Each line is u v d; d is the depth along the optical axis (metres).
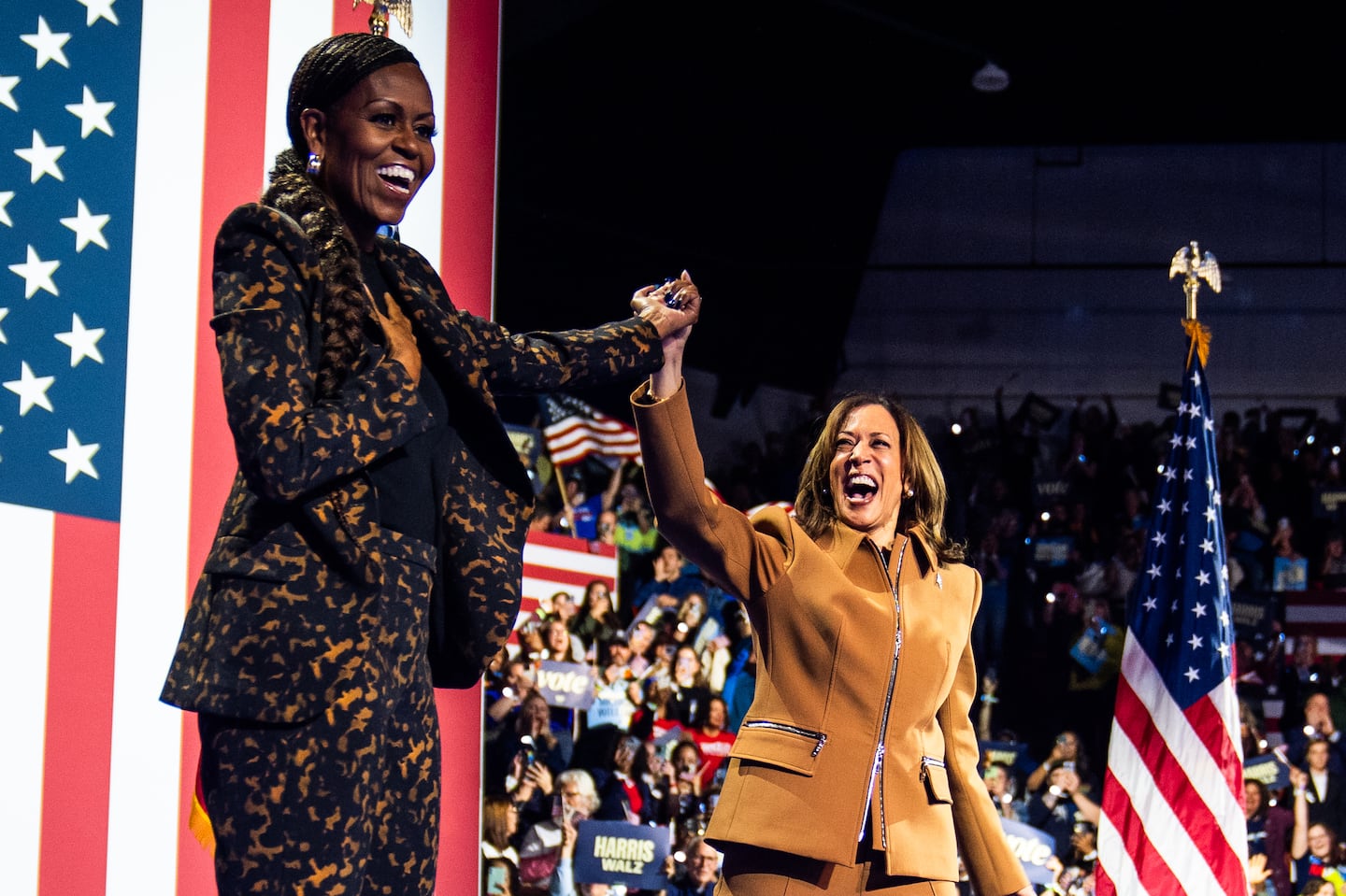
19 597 2.45
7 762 2.41
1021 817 7.58
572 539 7.48
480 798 3.40
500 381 2.03
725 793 2.69
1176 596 5.10
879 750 2.66
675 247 10.98
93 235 2.62
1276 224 11.51
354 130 1.82
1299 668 8.91
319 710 1.62
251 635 1.61
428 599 1.79
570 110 10.10
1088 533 9.47
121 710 2.57
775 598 2.73
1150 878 4.85
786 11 9.98
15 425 2.48
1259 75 10.98
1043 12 10.27
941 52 10.70
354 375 1.69
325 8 3.08
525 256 10.21
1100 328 11.55
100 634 2.56
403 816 1.78
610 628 7.44
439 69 3.39
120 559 2.60
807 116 11.04
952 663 2.82
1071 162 11.77
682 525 2.66
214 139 2.83
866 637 2.70
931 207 11.88
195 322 2.76
